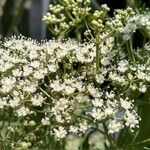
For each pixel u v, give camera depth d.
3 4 0.36
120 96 0.27
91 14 0.28
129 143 0.28
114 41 0.27
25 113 0.26
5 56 0.27
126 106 0.25
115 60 0.27
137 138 0.29
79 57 0.27
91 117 0.26
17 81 0.26
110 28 0.26
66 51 0.27
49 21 0.28
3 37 0.35
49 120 0.26
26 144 0.25
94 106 0.25
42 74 0.26
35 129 0.26
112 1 0.39
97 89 0.26
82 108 0.26
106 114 0.25
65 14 0.29
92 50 0.27
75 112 0.27
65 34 0.28
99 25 0.26
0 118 0.27
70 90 0.26
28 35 0.38
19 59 0.27
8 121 0.27
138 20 0.27
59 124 0.26
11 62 0.27
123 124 0.25
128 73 0.27
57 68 0.27
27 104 0.26
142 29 0.28
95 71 0.26
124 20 0.27
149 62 0.27
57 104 0.25
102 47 0.27
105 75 0.26
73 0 0.28
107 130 0.26
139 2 0.31
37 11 0.43
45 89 0.27
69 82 0.26
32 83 0.26
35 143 0.26
